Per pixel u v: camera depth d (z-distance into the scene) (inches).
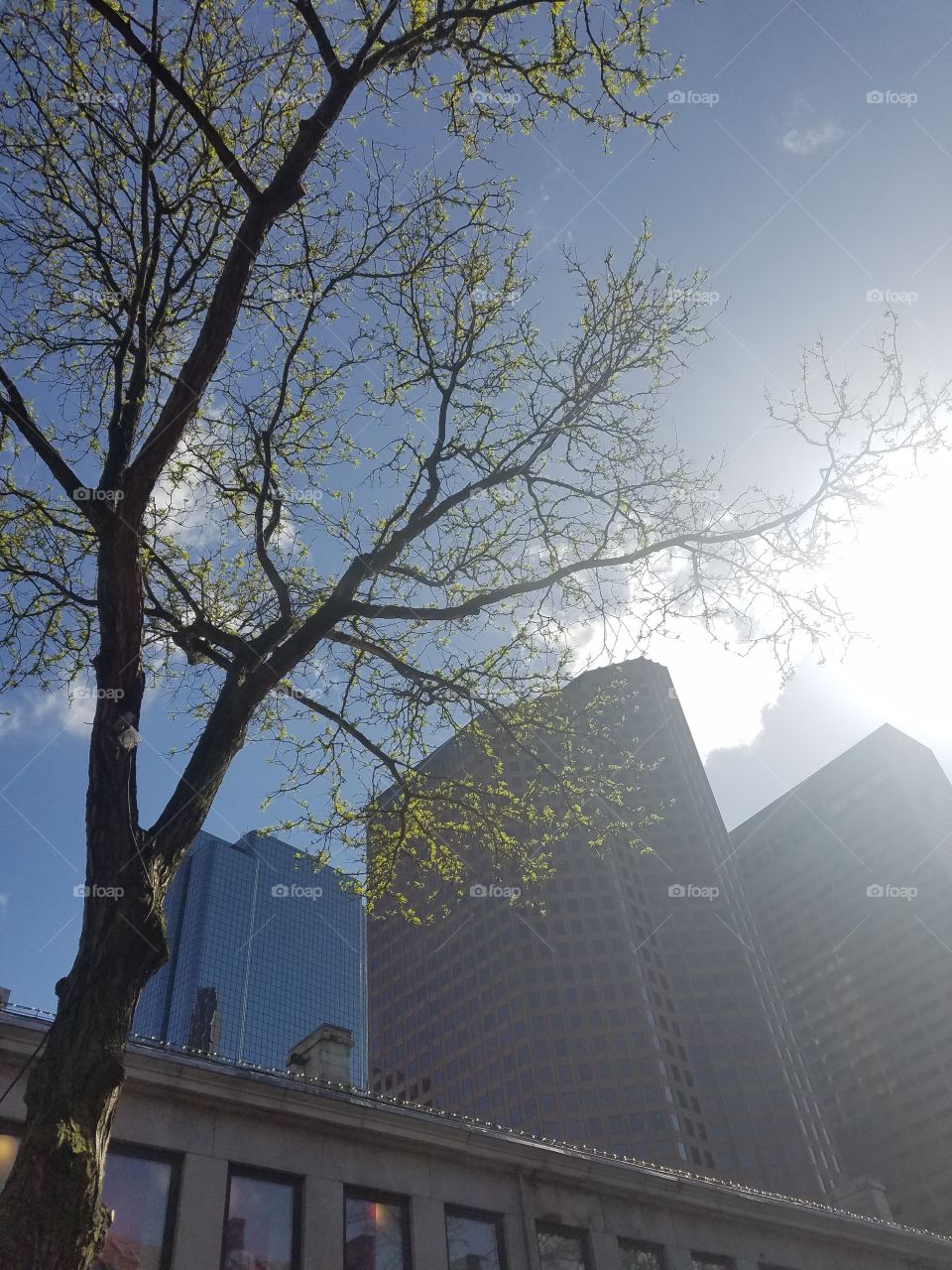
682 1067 4709.6
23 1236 183.2
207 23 397.1
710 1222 815.1
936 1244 978.7
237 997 7504.9
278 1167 568.4
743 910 5679.1
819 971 7091.5
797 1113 4665.4
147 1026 7460.6
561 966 4793.3
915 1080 6190.9
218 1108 563.2
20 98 382.6
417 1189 629.6
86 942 236.4
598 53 354.6
